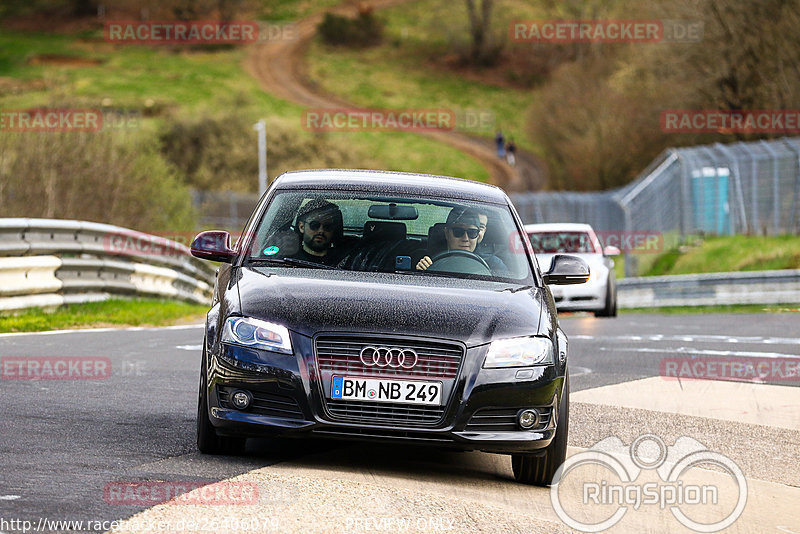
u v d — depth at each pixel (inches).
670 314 2324.1
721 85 5226.4
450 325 655.8
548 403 663.8
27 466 609.6
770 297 2596.0
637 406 994.7
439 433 642.2
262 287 685.9
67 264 1683.1
